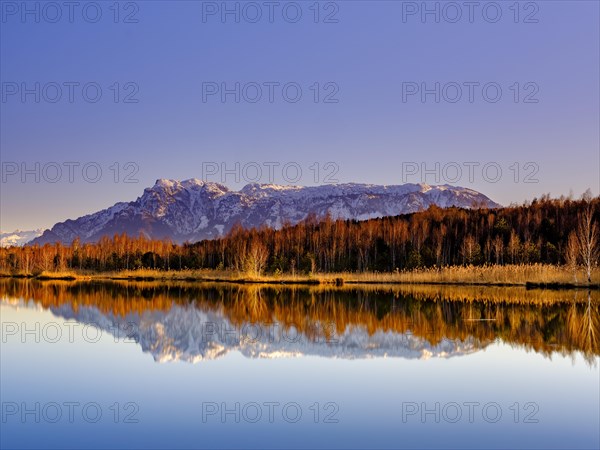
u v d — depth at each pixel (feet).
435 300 166.81
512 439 49.70
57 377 72.69
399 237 348.18
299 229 418.72
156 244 518.78
